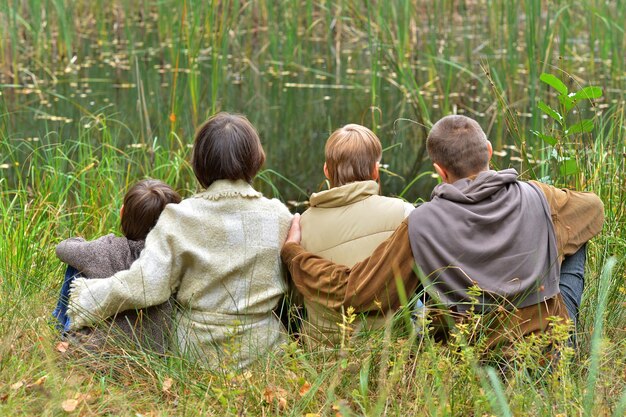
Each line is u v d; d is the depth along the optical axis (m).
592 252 4.22
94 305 3.44
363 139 3.65
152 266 3.44
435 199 3.33
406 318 3.19
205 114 8.48
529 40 7.76
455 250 3.22
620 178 4.57
